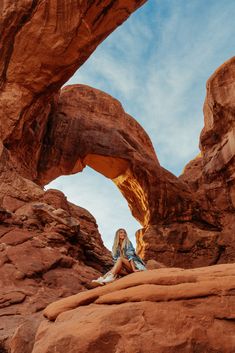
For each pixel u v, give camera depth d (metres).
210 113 25.16
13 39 15.78
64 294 9.27
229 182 24.47
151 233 23.34
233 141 23.06
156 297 4.46
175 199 24.56
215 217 24.31
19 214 12.66
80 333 4.30
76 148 23.75
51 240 11.41
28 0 15.34
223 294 4.35
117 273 6.11
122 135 26.06
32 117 17.88
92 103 26.56
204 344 4.05
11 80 16.36
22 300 8.53
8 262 9.74
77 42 16.06
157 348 4.06
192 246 22.83
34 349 4.56
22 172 17.67
